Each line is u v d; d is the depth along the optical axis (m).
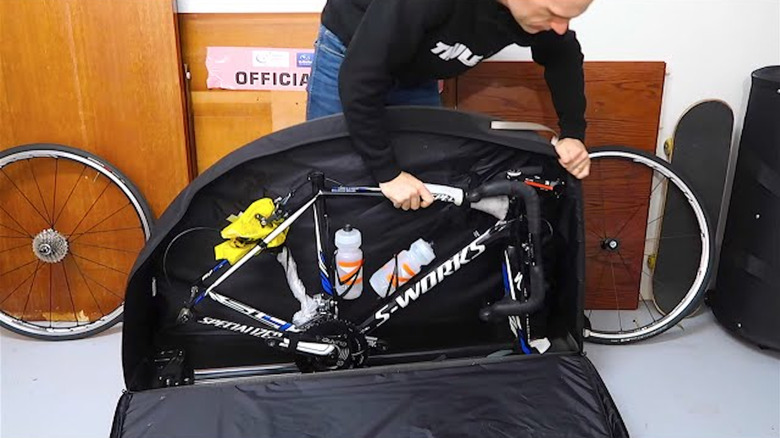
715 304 2.27
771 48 2.16
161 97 2.06
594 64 2.14
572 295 1.82
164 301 1.82
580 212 1.76
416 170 1.75
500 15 1.47
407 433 1.54
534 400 1.63
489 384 1.67
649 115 2.18
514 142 1.73
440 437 1.53
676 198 2.23
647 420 1.87
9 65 2.02
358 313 1.88
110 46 2.01
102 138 2.09
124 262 2.24
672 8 2.12
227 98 2.13
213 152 2.18
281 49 2.09
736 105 2.22
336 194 1.69
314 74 1.79
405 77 1.70
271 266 1.81
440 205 1.79
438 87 1.93
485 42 1.54
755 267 2.05
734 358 2.14
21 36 2.00
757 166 2.01
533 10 1.41
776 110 1.93
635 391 1.98
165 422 1.55
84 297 2.27
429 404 1.61
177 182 2.14
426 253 1.80
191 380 1.82
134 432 1.53
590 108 2.17
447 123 1.69
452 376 1.69
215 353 1.89
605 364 2.11
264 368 1.88
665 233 2.27
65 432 1.80
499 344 1.98
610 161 2.21
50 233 2.15
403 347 1.97
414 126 1.68
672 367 2.09
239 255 1.68
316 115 1.82
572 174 1.74
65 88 2.04
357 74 1.48
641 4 2.11
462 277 1.90
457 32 1.51
